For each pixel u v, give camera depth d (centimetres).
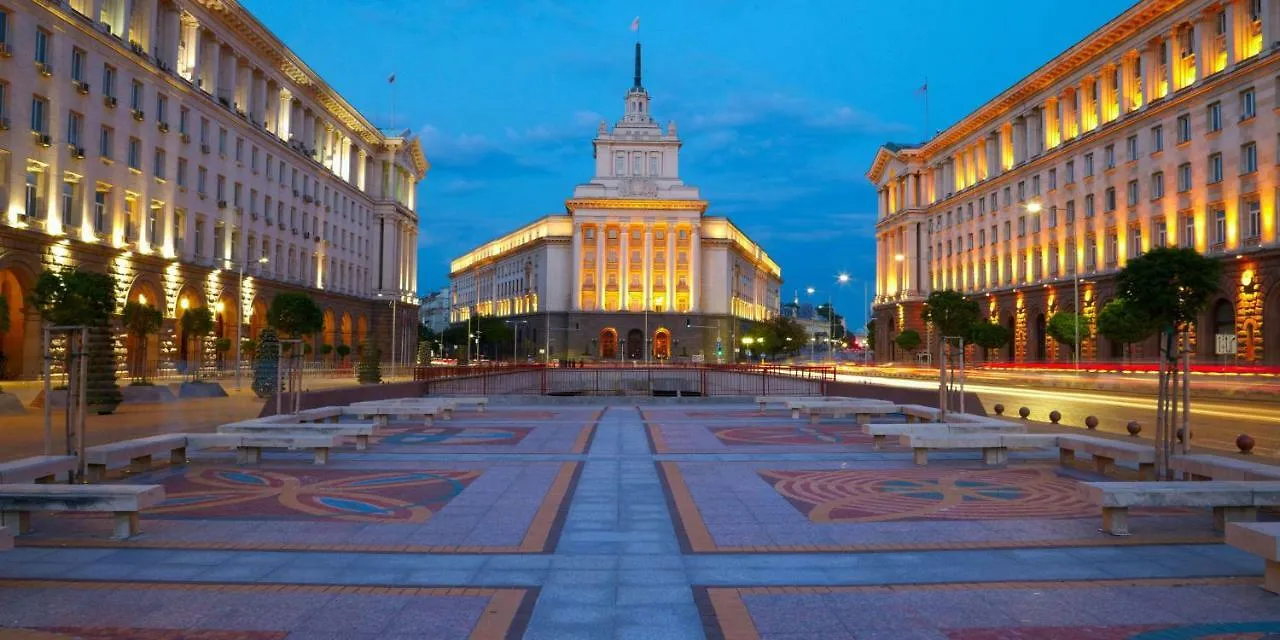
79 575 739
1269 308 4191
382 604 661
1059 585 717
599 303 11600
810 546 852
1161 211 5072
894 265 9444
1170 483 909
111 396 2509
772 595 688
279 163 6388
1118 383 4406
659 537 891
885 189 9825
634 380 4097
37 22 3691
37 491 869
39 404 2672
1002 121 7231
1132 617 636
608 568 769
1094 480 1260
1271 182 4188
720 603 667
